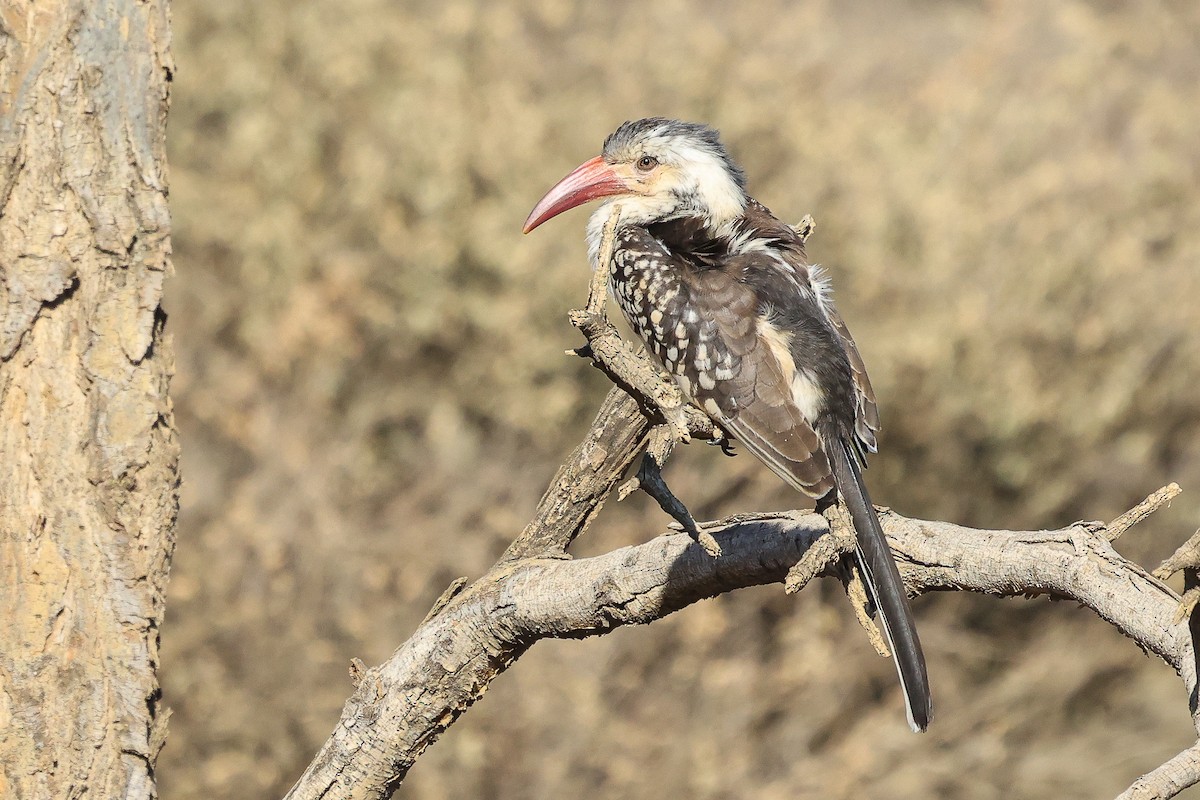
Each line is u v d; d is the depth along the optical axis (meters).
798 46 17.28
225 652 13.03
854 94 17.42
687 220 6.66
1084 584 4.21
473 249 14.65
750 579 4.79
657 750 13.45
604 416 5.53
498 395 14.52
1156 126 16.61
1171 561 3.56
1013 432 14.77
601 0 17.36
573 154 15.48
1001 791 14.47
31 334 4.75
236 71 15.74
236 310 14.79
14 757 4.66
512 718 13.20
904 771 14.25
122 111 4.85
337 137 15.73
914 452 15.29
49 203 4.77
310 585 13.33
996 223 15.29
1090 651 15.21
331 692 13.09
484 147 15.14
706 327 5.57
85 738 4.73
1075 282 15.13
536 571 5.16
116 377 4.81
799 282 5.94
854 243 15.08
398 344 14.66
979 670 15.38
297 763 13.08
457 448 14.22
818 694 14.18
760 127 15.78
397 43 16.02
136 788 4.78
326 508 13.50
